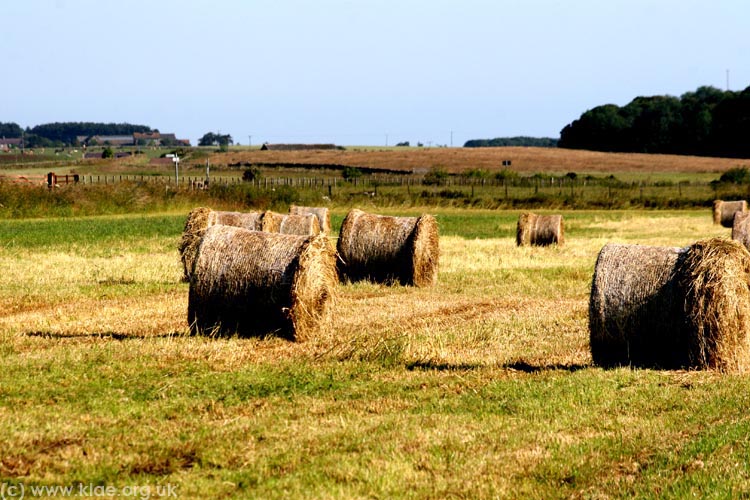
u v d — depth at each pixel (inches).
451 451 681.6
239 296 1119.0
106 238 2507.4
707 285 945.5
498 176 7003.0
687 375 935.7
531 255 2273.6
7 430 702.5
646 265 984.3
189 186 4237.2
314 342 1105.4
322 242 1141.7
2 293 1472.7
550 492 606.9
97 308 1346.0
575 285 1732.3
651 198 4820.4
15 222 3097.9
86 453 663.8
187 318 1200.8
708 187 5797.2
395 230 1688.0
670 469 647.8
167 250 2235.5
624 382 904.9
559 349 1106.1
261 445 689.6
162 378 887.7
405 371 956.6
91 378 878.4
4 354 982.4
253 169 7741.1
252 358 1001.5
